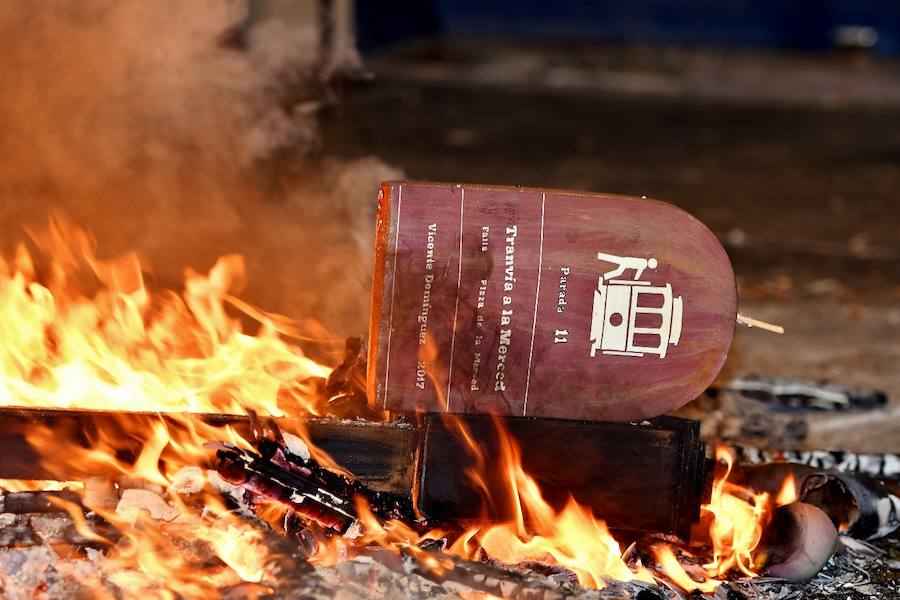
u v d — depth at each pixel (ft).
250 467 9.26
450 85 52.60
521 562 9.60
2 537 9.14
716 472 10.80
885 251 26.99
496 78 55.77
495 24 72.54
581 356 9.19
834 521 11.10
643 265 9.12
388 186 8.98
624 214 9.13
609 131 43.52
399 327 9.03
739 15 73.46
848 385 16.61
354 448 9.64
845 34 70.03
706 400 14.85
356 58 33.09
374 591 8.81
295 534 9.37
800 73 63.72
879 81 62.13
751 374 16.75
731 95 55.42
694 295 9.20
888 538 11.28
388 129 39.32
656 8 73.67
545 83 55.47
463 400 9.26
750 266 24.62
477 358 9.14
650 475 9.62
